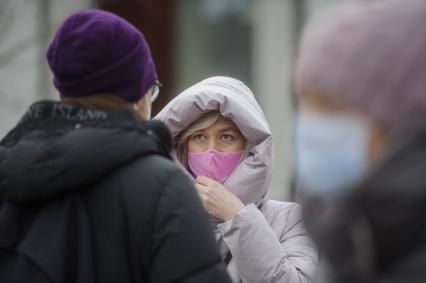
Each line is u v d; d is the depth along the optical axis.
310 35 3.75
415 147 3.47
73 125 5.19
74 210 5.17
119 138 5.09
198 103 7.16
